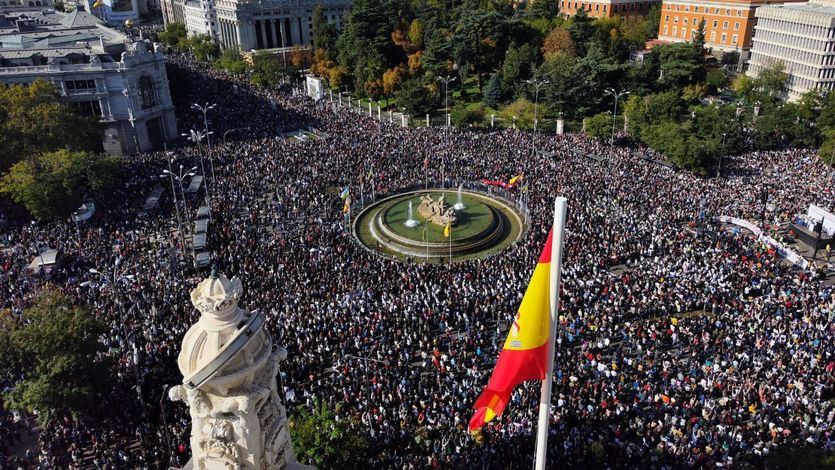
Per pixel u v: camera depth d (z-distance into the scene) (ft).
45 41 390.01
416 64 471.21
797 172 289.12
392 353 155.94
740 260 201.67
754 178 279.49
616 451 122.62
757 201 249.55
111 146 362.94
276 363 47.39
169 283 189.06
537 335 63.98
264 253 208.33
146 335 164.35
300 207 254.27
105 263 205.77
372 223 255.50
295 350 156.35
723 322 162.09
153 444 129.29
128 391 146.20
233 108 421.59
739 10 500.33
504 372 65.92
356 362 152.76
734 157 313.32
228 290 42.73
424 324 170.19
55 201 238.07
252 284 186.70
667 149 294.66
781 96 449.89
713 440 124.36
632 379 146.00
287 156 307.78
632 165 294.05
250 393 44.60
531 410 134.00
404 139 337.93
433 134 349.61
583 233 217.36
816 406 132.67
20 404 131.23
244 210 255.70
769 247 213.46
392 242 241.14
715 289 178.50
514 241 239.71
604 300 175.83
